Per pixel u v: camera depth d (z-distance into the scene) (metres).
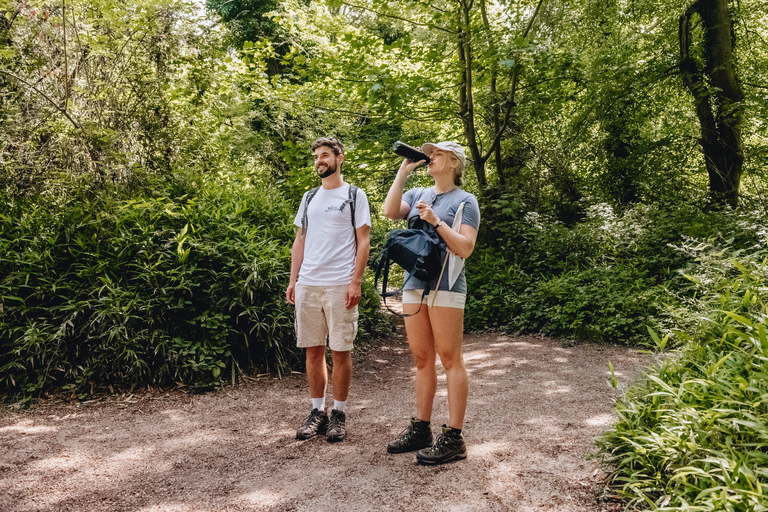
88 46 5.21
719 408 1.97
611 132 9.66
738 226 6.68
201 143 6.00
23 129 4.79
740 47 9.52
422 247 2.40
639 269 6.37
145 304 3.93
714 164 8.74
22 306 3.84
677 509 1.61
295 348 4.45
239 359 4.29
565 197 9.23
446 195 2.58
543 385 3.88
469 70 8.16
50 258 4.03
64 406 3.48
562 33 8.30
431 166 2.60
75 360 3.83
